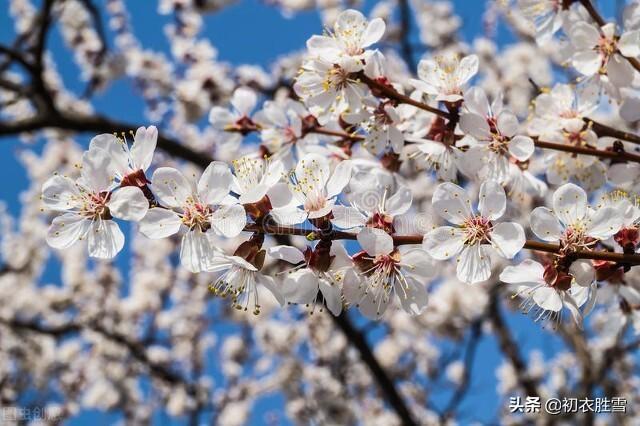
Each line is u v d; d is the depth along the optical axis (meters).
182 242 0.34
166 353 1.11
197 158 0.74
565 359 0.96
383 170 0.40
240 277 0.35
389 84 0.38
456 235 0.35
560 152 0.40
